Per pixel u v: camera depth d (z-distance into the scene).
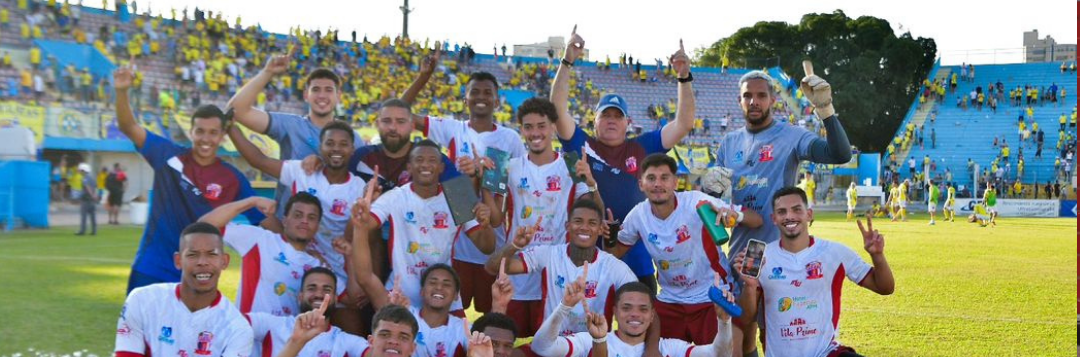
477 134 7.60
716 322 6.69
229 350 5.21
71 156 26.08
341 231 6.75
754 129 7.23
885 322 8.85
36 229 20.12
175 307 5.21
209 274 5.15
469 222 6.52
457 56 44.22
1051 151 47.06
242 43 37.28
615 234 6.94
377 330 5.26
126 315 5.20
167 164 6.65
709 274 6.70
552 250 6.54
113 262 13.47
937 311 9.53
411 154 6.39
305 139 7.41
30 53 30.05
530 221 7.02
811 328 6.03
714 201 6.56
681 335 6.77
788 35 60.31
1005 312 9.49
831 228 25.78
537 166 7.02
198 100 32.75
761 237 7.07
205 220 6.06
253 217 6.91
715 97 47.88
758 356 7.25
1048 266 14.45
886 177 45.38
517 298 7.07
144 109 29.41
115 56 33.38
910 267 14.24
